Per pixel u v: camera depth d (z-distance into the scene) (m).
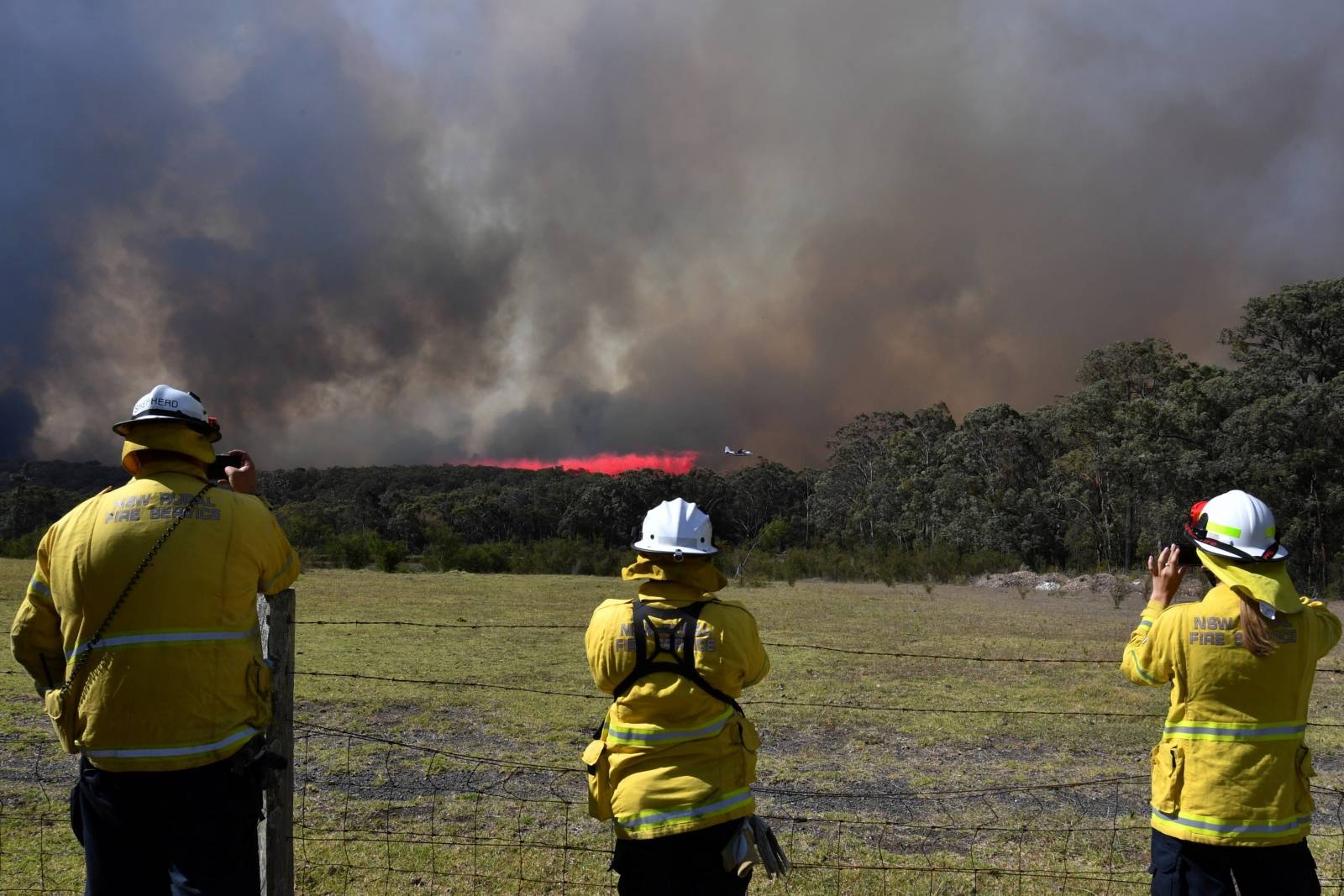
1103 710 8.48
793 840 5.10
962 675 10.27
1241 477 37.44
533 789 5.93
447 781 6.04
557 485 97.62
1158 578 3.16
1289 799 2.85
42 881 4.21
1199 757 2.89
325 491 152.12
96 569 2.62
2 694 7.86
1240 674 2.84
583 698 8.67
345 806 5.48
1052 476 53.09
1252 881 2.87
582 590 21.53
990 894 4.40
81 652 2.62
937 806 5.78
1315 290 49.97
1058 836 5.22
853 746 7.22
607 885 4.38
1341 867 4.68
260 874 3.21
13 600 15.99
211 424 2.92
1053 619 17.27
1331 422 36.72
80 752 2.70
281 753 3.21
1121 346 50.62
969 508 51.12
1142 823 5.50
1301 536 35.44
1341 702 9.05
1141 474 41.44
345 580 23.48
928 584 24.28
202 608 2.66
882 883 4.51
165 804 2.60
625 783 2.81
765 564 29.92
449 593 20.31
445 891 4.30
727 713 2.86
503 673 9.88
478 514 90.44
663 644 2.81
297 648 11.20
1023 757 6.98
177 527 2.67
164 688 2.59
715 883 2.77
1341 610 21.75
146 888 2.71
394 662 10.42
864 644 13.09
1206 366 51.53
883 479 69.75
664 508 2.97
